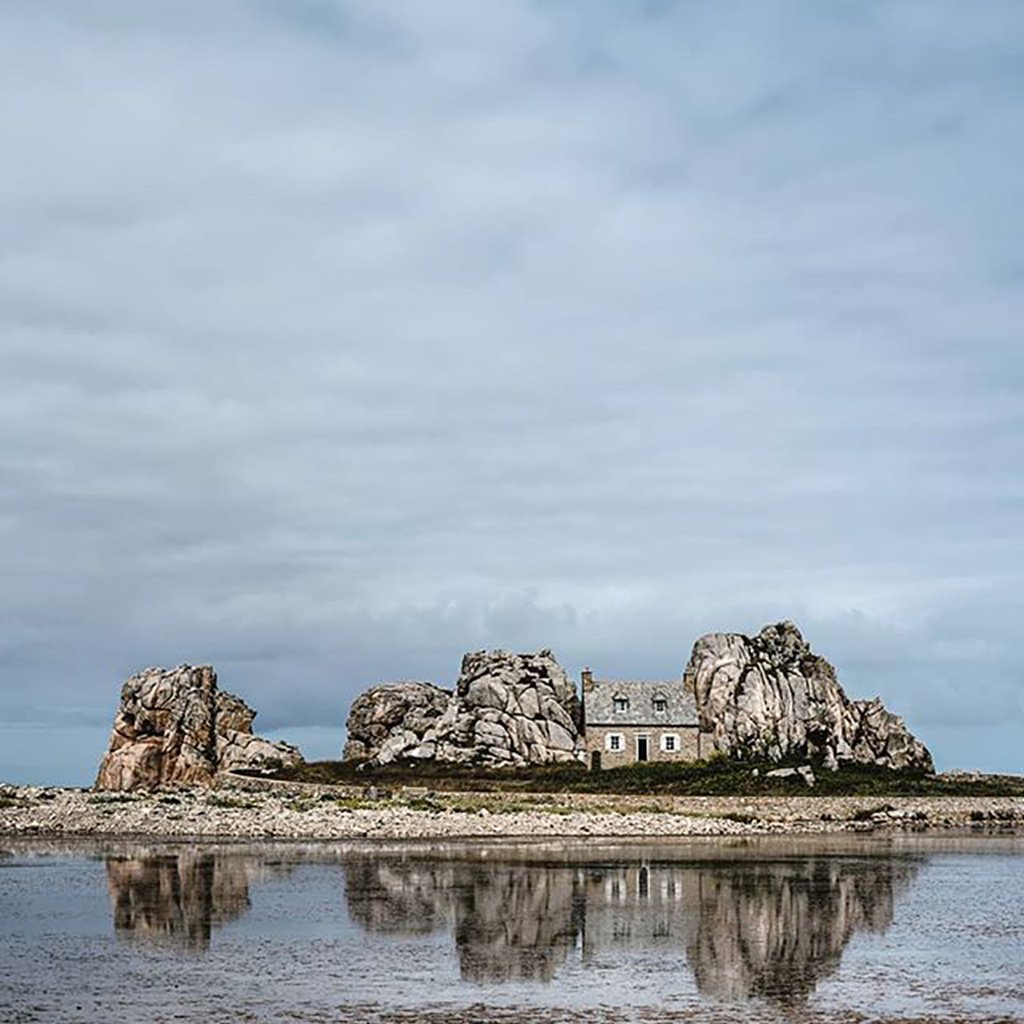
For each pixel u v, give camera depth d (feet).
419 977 127.95
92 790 341.00
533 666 410.72
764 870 225.97
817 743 412.16
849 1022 110.01
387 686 423.23
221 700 393.09
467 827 294.05
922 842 293.64
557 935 153.58
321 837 273.95
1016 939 153.17
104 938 148.46
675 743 405.18
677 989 123.13
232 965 132.98
